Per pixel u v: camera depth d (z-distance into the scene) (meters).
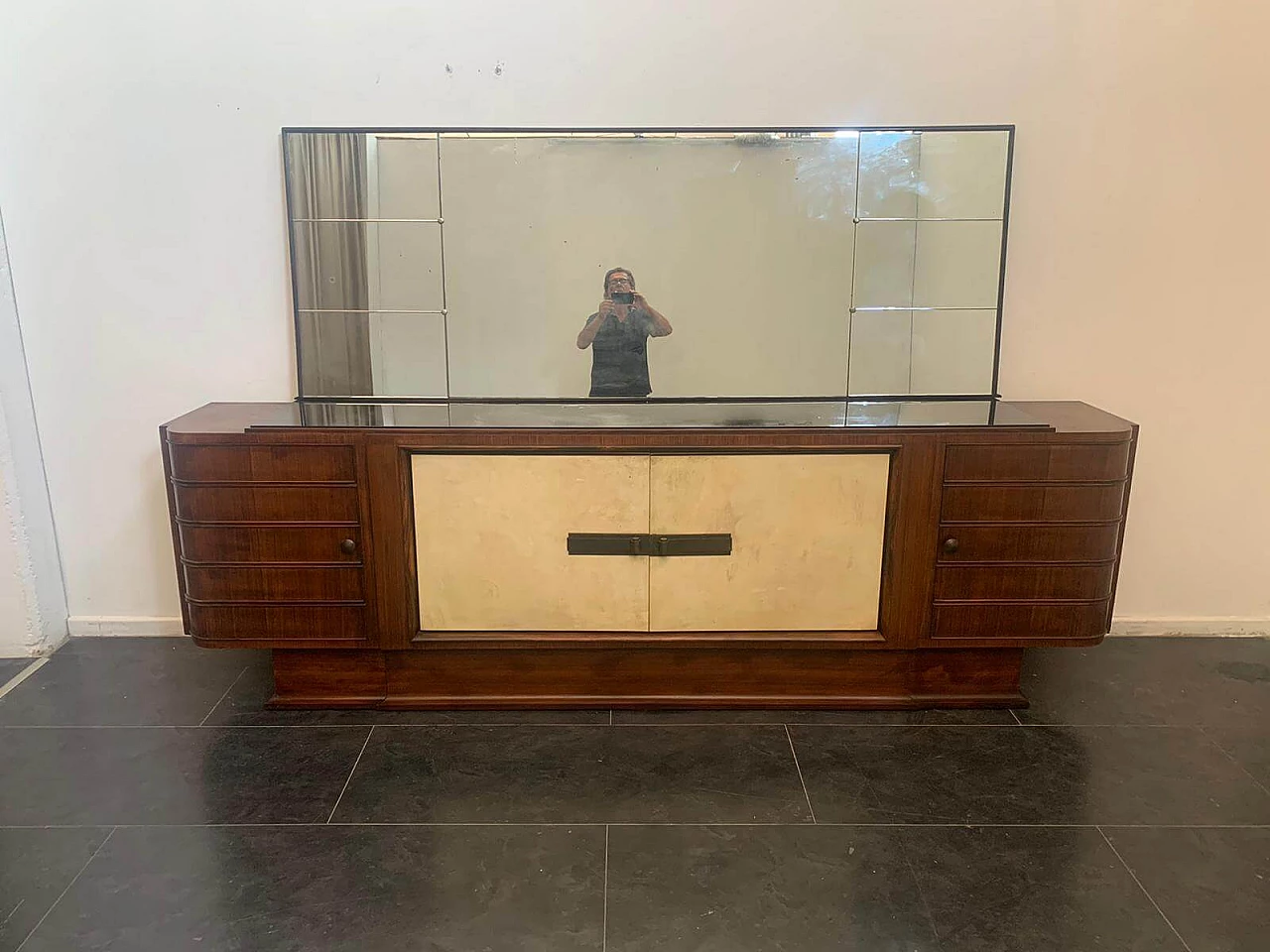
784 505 2.11
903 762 2.03
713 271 2.38
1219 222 2.41
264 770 1.99
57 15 2.28
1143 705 2.28
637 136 2.30
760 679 2.26
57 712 2.24
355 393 2.44
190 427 2.11
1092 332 2.47
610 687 2.26
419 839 1.76
